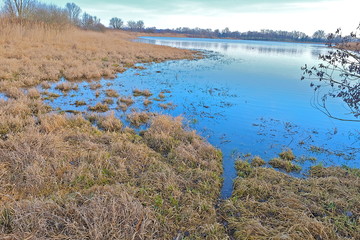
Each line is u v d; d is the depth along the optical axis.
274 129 6.75
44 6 27.14
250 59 23.64
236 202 3.71
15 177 3.75
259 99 9.60
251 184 4.08
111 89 9.64
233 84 12.05
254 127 6.84
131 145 4.98
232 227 3.28
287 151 5.37
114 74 12.75
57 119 5.87
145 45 28.67
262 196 3.88
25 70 10.58
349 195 3.78
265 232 3.11
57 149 4.50
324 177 4.42
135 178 4.10
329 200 3.66
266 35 106.94
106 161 4.34
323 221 3.29
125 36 53.00
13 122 5.57
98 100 8.35
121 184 3.83
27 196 3.51
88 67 12.42
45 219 2.94
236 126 6.87
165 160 4.79
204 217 3.39
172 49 27.80
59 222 2.96
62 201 3.29
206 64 18.59
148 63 17.33
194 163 4.71
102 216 3.04
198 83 11.99
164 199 3.63
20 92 7.84
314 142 6.02
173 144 5.34
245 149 5.58
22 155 4.17
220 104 8.80
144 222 3.05
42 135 4.98
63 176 3.94
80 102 7.87
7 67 10.24
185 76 13.48
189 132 5.93
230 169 4.76
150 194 3.71
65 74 11.07
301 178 4.46
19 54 13.02
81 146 4.84
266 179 4.29
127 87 10.41
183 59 20.92
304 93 10.66
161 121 6.23
